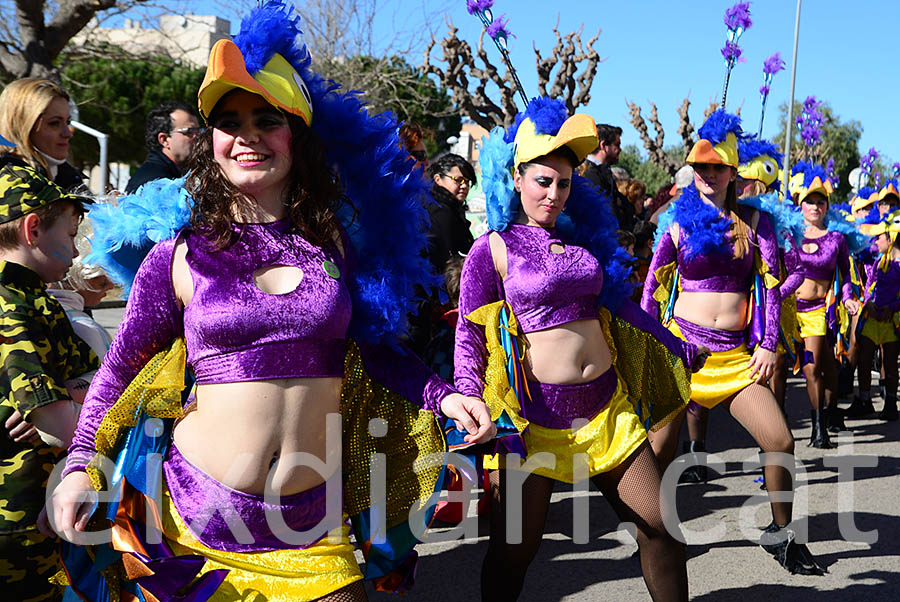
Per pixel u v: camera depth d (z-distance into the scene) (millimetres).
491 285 3314
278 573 2158
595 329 3361
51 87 3484
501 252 3322
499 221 3359
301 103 2223
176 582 2109
